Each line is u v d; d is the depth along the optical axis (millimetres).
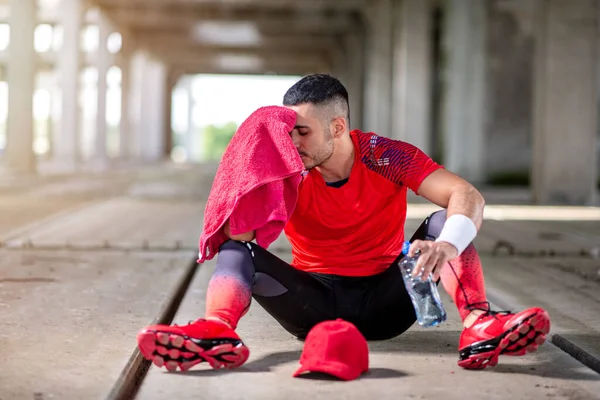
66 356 2840
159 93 42688
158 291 4352
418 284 2627
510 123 21250
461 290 2697
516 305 4035
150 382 2510
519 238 7500
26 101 20281
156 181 19438
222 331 2523
